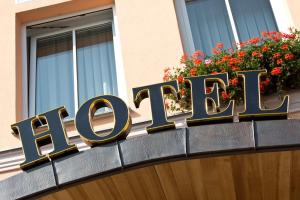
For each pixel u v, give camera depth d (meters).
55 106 9.69
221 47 8.44
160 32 9.44
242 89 7.75
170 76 8.34
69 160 6.60
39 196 6.58
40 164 6.68
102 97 6.86
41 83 9.97
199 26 9.76
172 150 6.43
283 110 6.50
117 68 9.73
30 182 6.60
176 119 8.05
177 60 9.10
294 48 7.99
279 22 9.44
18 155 8.52
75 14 10.37
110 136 6.61
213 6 9.90
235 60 7.96
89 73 9.90
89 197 7.16
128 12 9.78
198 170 6.85
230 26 9.69
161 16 9.60
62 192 6.90
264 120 6.51
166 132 6.55
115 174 6.53
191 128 6.53
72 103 9.68
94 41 10.21
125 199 7.30
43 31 10.46
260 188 7.25
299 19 9.07
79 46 10.21
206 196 7.42
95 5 10.31
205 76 6.91
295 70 7.86
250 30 9.59
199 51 8.72
